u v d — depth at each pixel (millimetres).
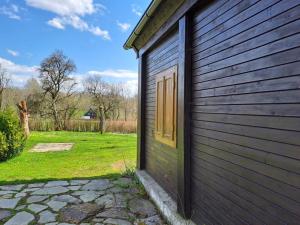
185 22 3461
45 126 19844
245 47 2350
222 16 2740
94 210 4234
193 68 3414
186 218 3459
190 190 3475
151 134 5562
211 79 2961
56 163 7832
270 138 2035
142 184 5414
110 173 6625
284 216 1894
